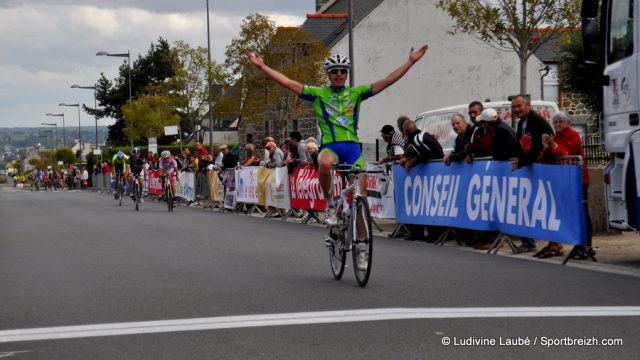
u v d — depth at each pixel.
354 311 6.45
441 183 12.48
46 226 17.62
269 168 20.27
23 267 10.07
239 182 22.91
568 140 10.27
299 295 7.34
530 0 23.88
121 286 8.19
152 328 5.95
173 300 7.22
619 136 9.33
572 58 34.66
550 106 16.06
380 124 37.84
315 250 11.59
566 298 6.99
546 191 10.08
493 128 11.20
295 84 8.05
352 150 8.09
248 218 19.88
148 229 16.11
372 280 8.27
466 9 24.70
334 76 8.05
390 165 14.75
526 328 5.70
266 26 33.75
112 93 95.94
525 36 24.89
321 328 5.80
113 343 5.49
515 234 10.77
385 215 15.16
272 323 6.02
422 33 37.91
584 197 9.52
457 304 6.72
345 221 8.12
